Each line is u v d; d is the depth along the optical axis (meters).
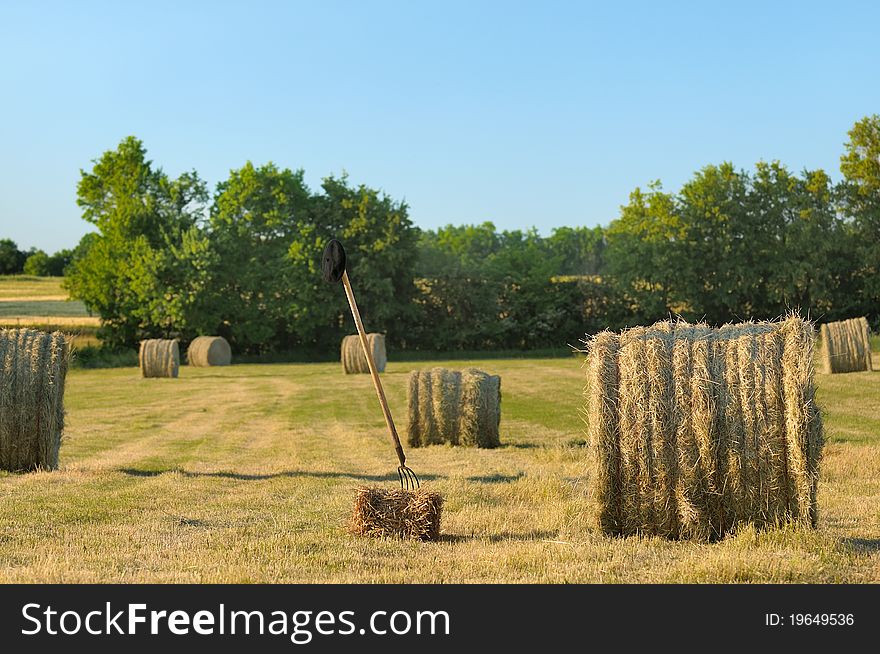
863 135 49.47
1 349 11.52
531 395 23.38
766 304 50.34
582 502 8.52
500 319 51.06
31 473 11.24
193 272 47.28
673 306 50.53
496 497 9.23
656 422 7.04
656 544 6.86
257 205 51.09
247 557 6.52
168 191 51.56
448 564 6.30
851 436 13.62
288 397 24.61
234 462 12.48
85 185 50.97
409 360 44.03
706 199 49.31
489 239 105.19
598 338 7.28
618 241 51.94
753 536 6.61
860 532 7.21
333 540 7.07
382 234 50.56
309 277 49.31
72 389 27.84
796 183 50.44
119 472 11.39
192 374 35.12
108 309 49.12
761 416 6.91
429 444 14.59
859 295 48.88
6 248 126.69
